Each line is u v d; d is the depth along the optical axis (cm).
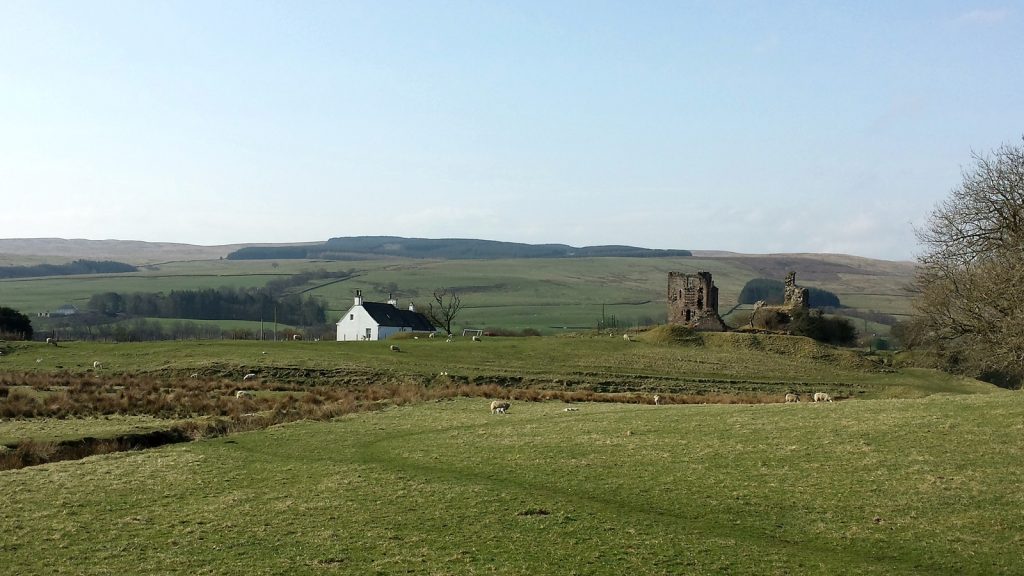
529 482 3253
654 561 2377
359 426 4738
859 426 3872
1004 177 5678
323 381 8000
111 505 2983
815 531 2623
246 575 2300
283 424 4862
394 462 3688
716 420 4350
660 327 12331
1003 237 5484
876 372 10256
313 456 3866
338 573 2303
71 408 5456
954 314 5634
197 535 2641
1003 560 2359
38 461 3900
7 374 7606
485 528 2670
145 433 4472
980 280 5231
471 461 3631
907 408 4303
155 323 18225
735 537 2592
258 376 8106
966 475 3034
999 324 5122
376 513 2844
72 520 2808
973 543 2477
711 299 13888
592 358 10225
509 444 3953
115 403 5675
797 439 3719
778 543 2545
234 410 5591
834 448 3516
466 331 17038
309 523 2745
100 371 8356
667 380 8744
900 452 3381
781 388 8550
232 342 10881
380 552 2462
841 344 14325
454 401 6156
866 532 2591
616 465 3450
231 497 3073
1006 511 2688
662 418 4556
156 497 3086
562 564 2353
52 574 2325
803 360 10781
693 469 3331
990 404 4178
